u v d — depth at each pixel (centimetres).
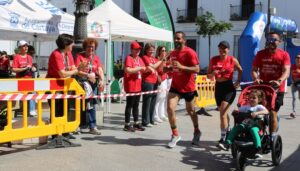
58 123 638
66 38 634
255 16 1486
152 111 862
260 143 519
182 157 594
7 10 807
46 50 3822
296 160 589
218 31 2814
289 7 2712
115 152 612
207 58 3094
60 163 545
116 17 1159
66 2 3934
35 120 665
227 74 643
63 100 652
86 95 705
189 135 759
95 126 752
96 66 738
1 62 1082
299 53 2084
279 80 584
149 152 618
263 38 2592
